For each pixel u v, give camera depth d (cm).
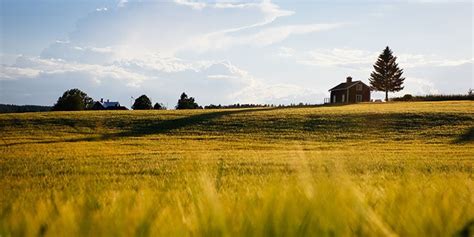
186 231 97
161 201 138
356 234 97
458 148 4084
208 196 111
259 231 96
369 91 12275
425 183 184
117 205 129
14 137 5572
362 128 5781
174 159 2781
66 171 1988
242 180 928
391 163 2247
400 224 104
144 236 95
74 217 106
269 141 5091
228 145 4697
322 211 102
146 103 14250
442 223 105
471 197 139
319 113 6844
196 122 6419
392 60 13488
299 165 132
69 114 7325
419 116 6316
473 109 6950
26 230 100
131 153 3397
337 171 129
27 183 1302
